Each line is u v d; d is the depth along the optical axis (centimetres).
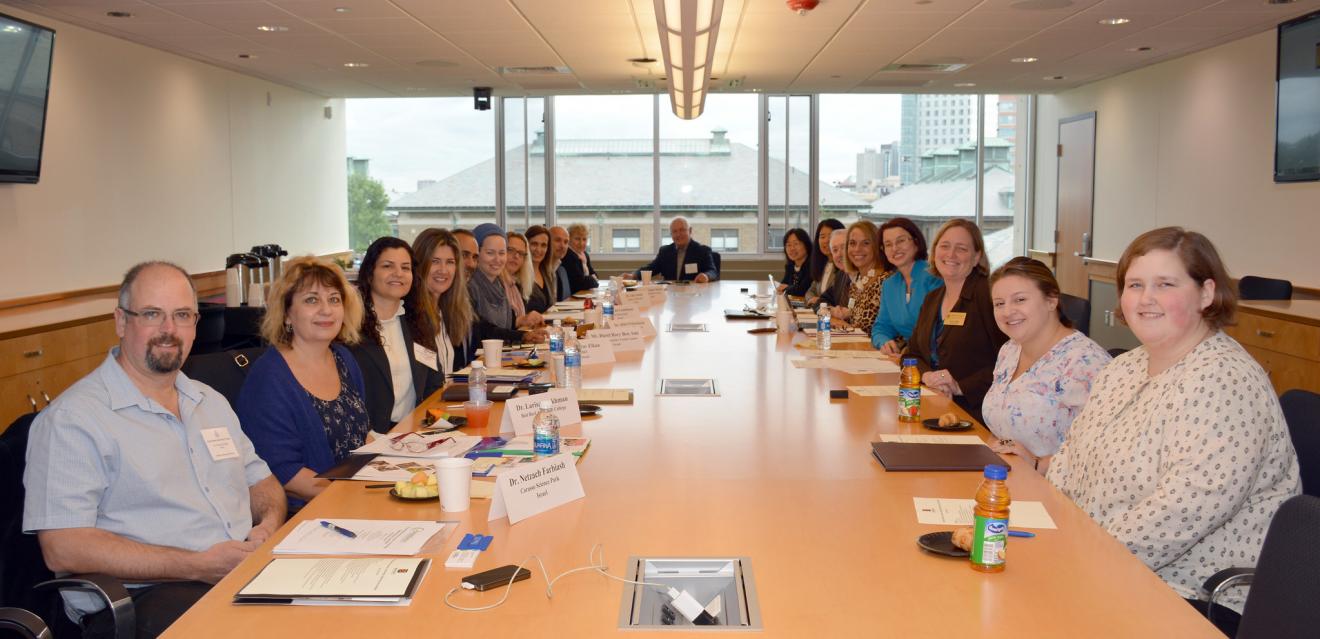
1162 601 156
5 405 488
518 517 196
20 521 210
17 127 560
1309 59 623
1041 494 213
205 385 249
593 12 618
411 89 1034
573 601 157
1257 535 200
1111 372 239
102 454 215
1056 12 628
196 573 214
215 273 834
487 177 1187
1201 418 198
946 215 1196
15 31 546
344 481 228
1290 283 634
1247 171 735
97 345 568
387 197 1185
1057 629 145
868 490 217
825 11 622
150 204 737
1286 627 152
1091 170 1014
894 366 391
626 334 447
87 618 206
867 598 157
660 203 1201
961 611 152
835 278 706
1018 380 287
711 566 172
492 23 652
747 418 295
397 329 359
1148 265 213
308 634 145
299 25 654
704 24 392
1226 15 643
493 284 564
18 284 596
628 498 212
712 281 949
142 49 724
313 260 281
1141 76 901
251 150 908
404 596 156
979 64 866
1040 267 286
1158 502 197
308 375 281
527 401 276
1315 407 232
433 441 262
